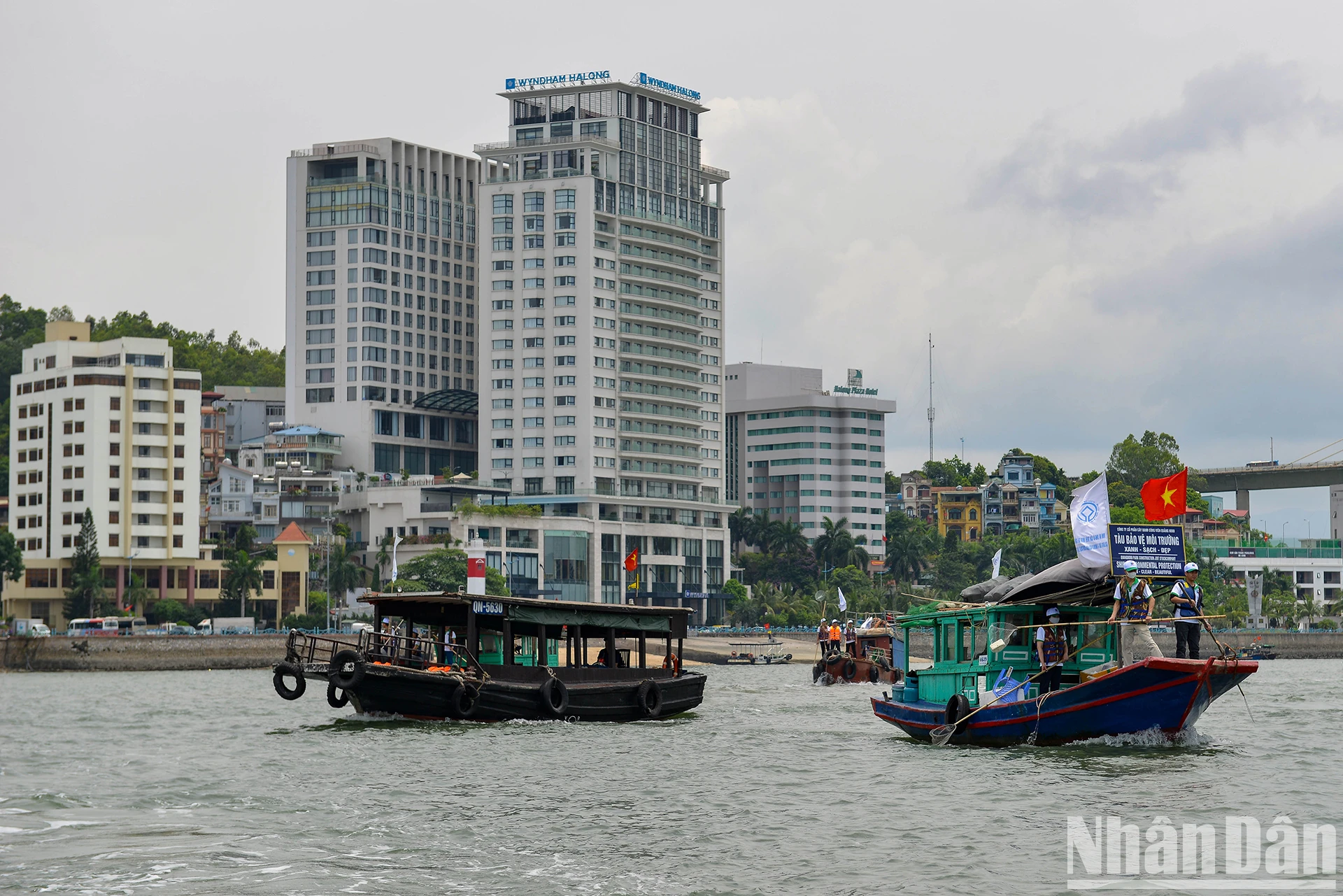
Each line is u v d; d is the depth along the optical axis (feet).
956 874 97.25
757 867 99.60
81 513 560.20
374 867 100.32
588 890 94.07
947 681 163.53
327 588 603.26
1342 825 110.52
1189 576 145.69
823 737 178.40
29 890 94.32
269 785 135.13
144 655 463.83
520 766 148.66
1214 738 165.17
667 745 168.04
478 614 188.55
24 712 237.45
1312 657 633.20
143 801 126.52
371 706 186.91
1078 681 150.00
